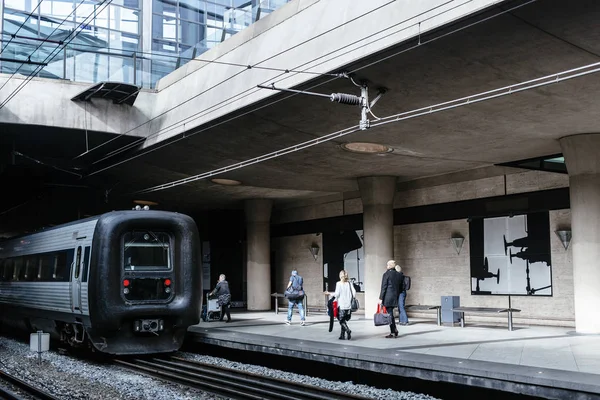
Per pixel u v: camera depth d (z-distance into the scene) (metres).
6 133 18.75
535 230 17.73
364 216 21.02
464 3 9.12
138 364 14.52
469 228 19.53
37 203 29.16
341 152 17.11
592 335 14.34
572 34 9.34
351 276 24.34
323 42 12.16
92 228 14.78
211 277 32.56
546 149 16.30
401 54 10.62
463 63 10.70
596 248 14.62
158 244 14.85
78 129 18.23
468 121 13.66
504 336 14.35
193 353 16.64
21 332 22.52
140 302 14.33
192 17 24.48
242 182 22.69
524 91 11.52
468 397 9.64
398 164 18.66
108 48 21.78
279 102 13.77
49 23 21.09
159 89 19.11
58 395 10.46
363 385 11.15
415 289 21.14
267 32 14.34
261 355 14.18
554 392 8.47
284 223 28.72
